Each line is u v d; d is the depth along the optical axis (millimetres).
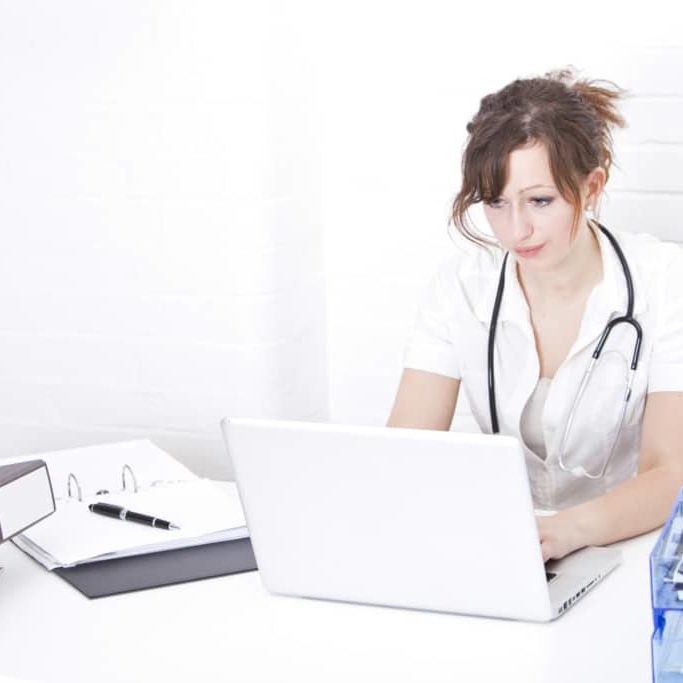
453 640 1394
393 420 2037
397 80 2461
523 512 1342
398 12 2430
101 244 2596
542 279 1915
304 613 1479
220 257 2512
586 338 1889
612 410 1928
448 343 2029
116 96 2510
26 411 2740
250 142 2434
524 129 1710
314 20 2488
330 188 2576
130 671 1350
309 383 2621
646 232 2361
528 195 1735
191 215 2514
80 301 2639
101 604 1521
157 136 2500
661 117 2307
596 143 1776
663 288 1888
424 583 1441
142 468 1963
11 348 2717
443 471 1356
